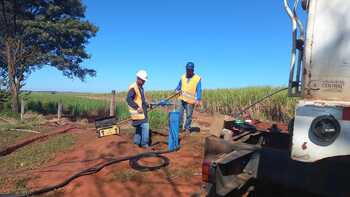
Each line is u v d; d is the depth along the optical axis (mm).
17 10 22000
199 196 6191
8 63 21609
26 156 10320
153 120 14180
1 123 18109
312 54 4297
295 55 4719
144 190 7152
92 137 12086
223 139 5945
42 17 22359
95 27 23688
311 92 4312
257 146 5547
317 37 4273
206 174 5312
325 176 4863
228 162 5164
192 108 12172
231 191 5441
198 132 12852
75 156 9656
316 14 4281
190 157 9125
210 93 24969
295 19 4699
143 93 10539
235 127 7207
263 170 5383
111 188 7293
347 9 4145
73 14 23859
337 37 4188
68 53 23344
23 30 22250
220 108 23656
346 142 3975
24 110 22438
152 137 12086
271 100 19188
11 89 21719
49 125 17812
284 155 5234
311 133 4148
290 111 18391
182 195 6883
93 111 24594
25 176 8266
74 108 24141
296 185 5102
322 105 4090
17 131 15148
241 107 22250
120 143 10172
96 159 8984
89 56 24250
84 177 7859
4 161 9844
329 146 4055
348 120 3965
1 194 7082
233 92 23688
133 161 8531
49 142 12086
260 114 19359
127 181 7586
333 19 4207
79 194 7125
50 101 27797
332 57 4203
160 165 8367
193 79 12078
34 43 22875
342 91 4168
